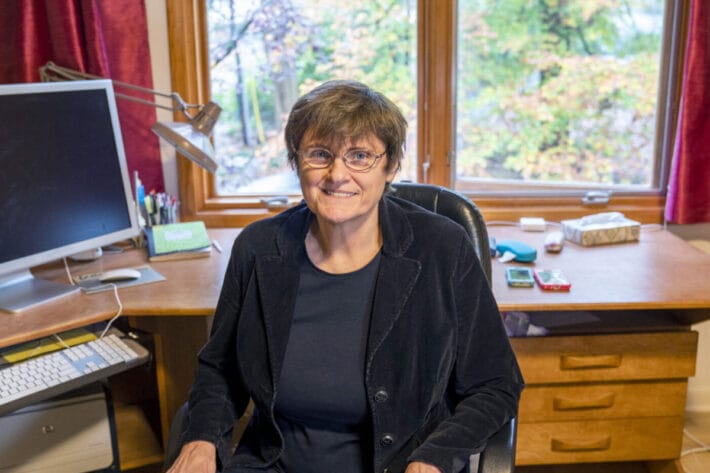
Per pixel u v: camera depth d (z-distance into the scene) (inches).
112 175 75.8
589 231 84.1
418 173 94.5
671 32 89.0
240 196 95.4
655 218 92.8
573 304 67.4
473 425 50.8
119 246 86.4
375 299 52.6
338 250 53.6
